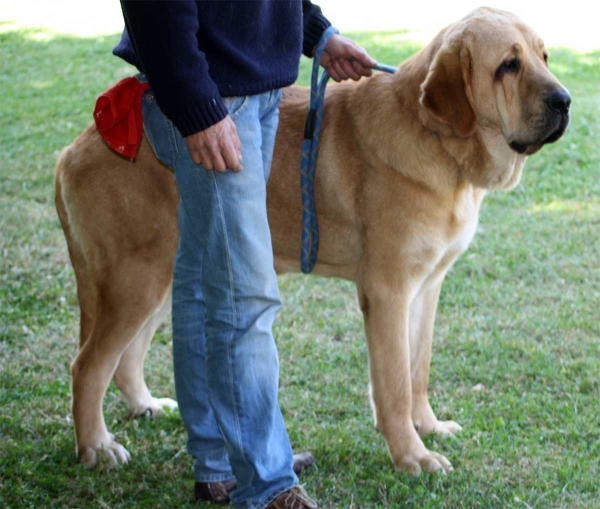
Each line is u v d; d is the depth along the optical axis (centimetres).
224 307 260
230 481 311
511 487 311
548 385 396
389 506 302
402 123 330
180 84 234
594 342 436
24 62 1188
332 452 344
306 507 271
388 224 332
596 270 533
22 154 804
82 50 1252
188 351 295
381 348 333
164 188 334
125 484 324
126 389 384
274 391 268
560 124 309
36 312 492
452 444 349
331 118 353
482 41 314
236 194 252
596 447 334
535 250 568
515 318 472
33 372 421
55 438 358
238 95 255
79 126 894
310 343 452
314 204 347
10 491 315
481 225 618
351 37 1252
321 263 364
